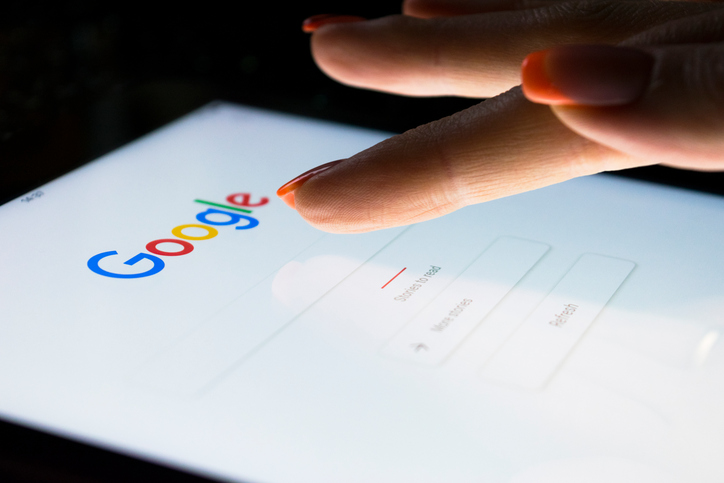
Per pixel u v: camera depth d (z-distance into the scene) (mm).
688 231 571
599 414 385
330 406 386
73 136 676
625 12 547
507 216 596
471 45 584
